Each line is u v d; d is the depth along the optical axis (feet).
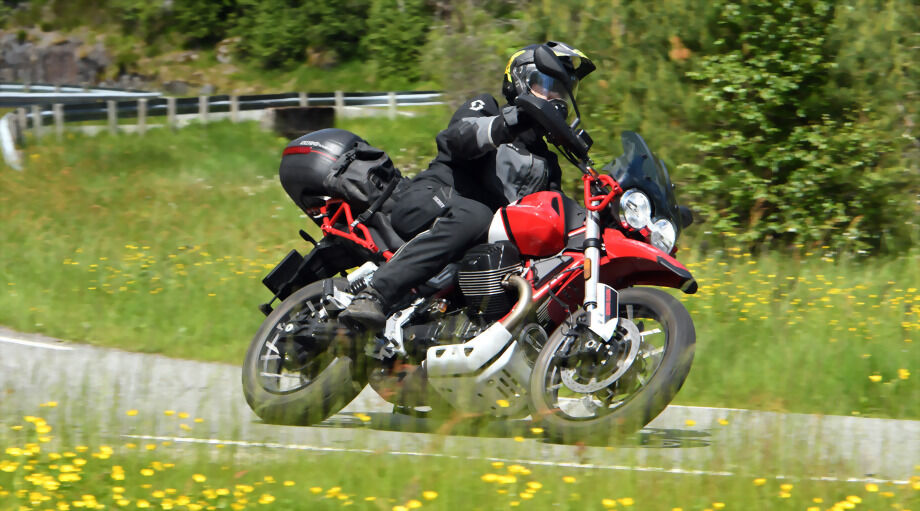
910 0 147.43
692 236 143.84
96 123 334.65
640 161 56.70
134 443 51.31
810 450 50.16
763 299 101.14
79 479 44.60
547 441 53.93
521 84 57.47
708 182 143.74
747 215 147.74
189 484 44.06
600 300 53.47
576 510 41.73
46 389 65.16
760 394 66.33
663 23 150.10
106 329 91.97
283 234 163.22
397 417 63.52
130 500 42.63
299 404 59.62
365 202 61.26
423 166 202.69
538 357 54.70
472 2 201.77
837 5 143.54
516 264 56.95
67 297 107.76
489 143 54.75
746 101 145.48
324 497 42.88
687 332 53.21
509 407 56.34
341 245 64.34
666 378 52.21
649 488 43.65
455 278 58.90
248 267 127.75
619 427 52.06
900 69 143.74
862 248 139.44
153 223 172.14
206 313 99.04
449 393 56.80
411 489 43.27
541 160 58.59
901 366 74.90
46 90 583.99
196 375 73.26
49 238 152.15
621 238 55.52
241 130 335.47
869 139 139.44
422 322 59.06
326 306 60.13
